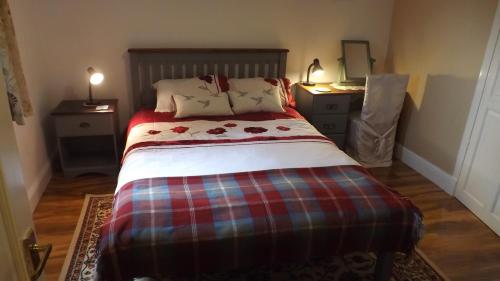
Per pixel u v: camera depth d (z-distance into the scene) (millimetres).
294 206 1775
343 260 2232
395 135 3773
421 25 3320
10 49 2029
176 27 3312
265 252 1684
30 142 2699
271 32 3537
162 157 2270
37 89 2920
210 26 3381
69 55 3174
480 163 2701
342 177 2070
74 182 3047
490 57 2576
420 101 3393
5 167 644
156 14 3230
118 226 1604
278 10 3475
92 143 3471
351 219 1761
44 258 745
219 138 2607
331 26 3656
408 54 3539
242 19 3428
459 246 2412
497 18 2502
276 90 3350
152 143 2469
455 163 2992
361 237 1786
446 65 3035
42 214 2592
